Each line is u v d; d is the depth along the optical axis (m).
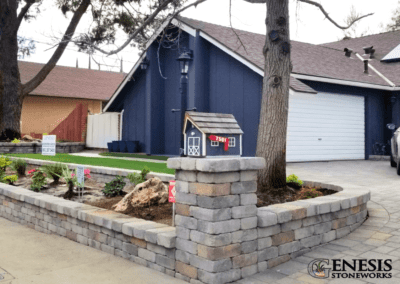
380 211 6.13
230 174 3.76
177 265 3.95
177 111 17.48
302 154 14.79
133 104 19.98
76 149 21.45
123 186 7.21
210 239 3.61
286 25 6.58
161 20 10.60
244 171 3.89
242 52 14.42
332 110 15.80
